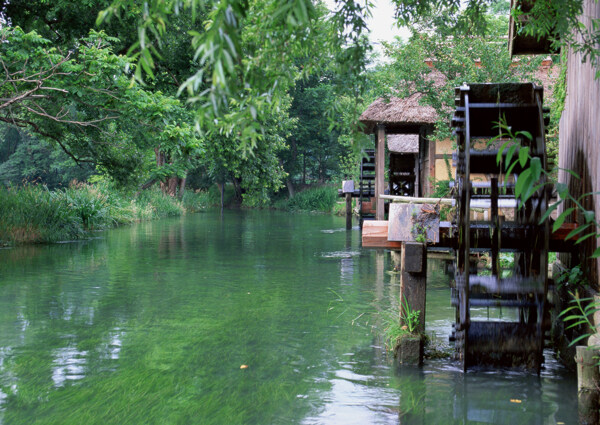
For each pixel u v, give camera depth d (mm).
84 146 17984
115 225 23297
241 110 2826
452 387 4977
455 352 5871
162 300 8516
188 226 23438
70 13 16078
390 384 5000
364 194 23594
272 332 6688
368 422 4180
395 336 5828
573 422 4227
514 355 5414
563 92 7191
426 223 5805
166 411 4379
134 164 18969
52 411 4375
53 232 17141
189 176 47719
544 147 5652
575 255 6066
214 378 5129
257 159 20406
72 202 20562
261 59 3074
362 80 3334
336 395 4727
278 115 20828
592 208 5445
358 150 3291
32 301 8430
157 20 2348
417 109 15500
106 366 5457
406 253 5762
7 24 16203
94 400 4602
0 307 8031
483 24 4676
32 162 48219
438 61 13812
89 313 7676
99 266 11906
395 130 17250
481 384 5035
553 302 6395
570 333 5730
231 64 2039
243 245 16141
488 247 5910
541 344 5402
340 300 8469
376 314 7562
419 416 4309
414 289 5816
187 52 17047
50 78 13195
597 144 5281
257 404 4520
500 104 6141
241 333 6645
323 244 16469
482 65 13758
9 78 12703
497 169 6223
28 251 14266
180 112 14109
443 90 13805
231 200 48000
